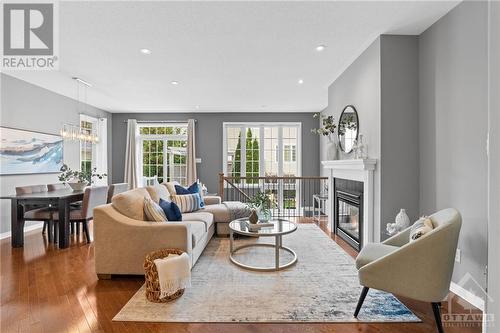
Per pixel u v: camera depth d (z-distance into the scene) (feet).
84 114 20.16
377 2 8.02
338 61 12.53
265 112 23.79
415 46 10.12
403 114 10.12
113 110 22.98
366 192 10.67
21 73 13.91
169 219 10.26
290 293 8.06
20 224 12.53
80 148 19.94
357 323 6.66
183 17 8.70
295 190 23.82
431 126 9.40
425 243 6.13
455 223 6.16
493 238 2.88
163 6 8.10
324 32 9.79
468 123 7.77
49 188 15.16
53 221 13.00
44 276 9.29
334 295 7.96
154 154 24.34
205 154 23.81
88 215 13.23
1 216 13.89
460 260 8.02
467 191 7.81
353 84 12.52
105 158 22.91
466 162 7.84
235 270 9.78
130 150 23.36
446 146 8.65
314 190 23.71
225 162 23.76
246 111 23.47
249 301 7.59
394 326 6.56
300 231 15.53
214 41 10.39
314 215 20.90
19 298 7.80
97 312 7.08
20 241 12.50
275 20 8.95
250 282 8.79
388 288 6.45
